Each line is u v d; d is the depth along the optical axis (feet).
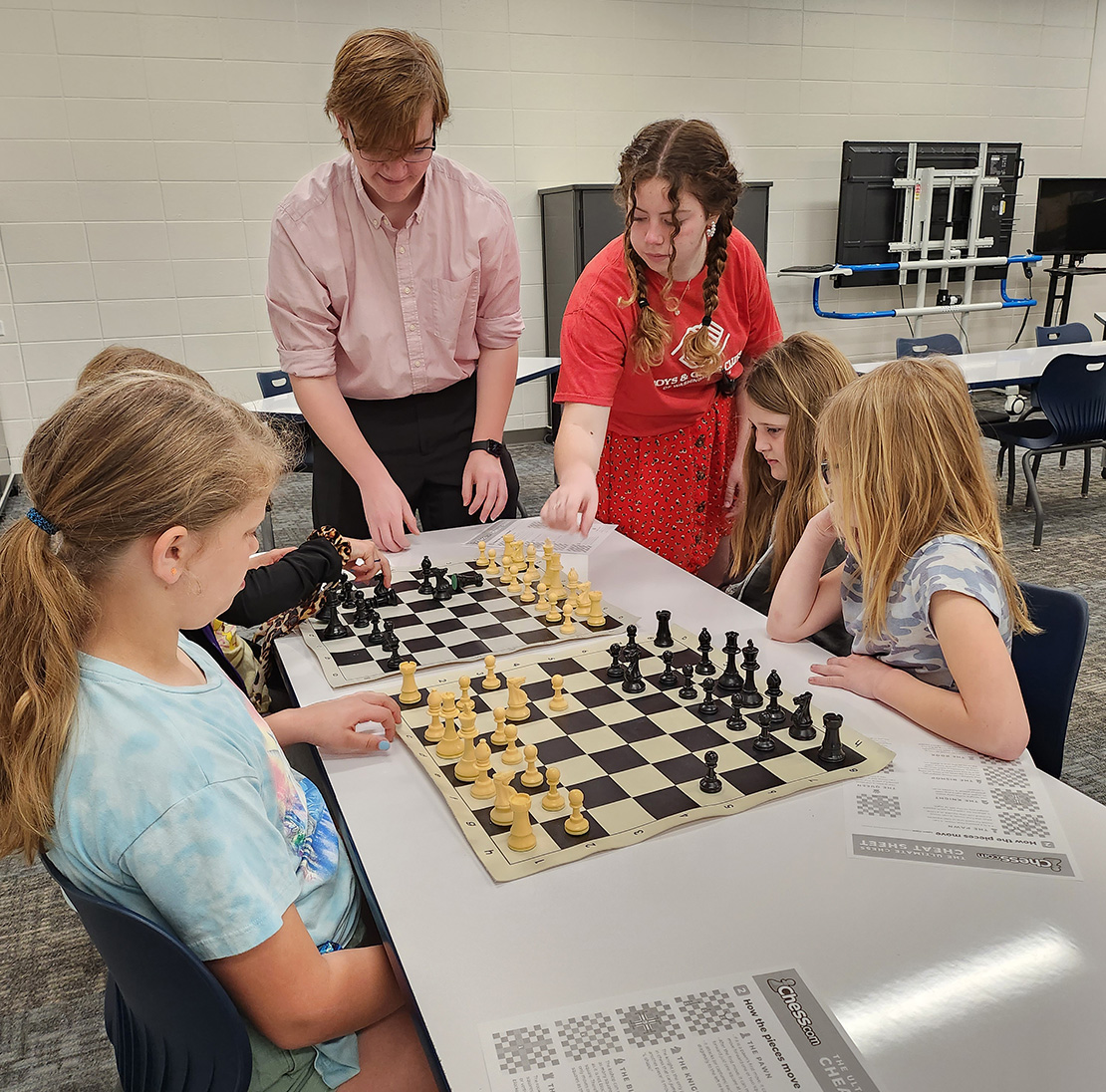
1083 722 8.36
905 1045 2.32
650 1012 2.43
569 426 6.32
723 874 2.95
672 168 5.27
